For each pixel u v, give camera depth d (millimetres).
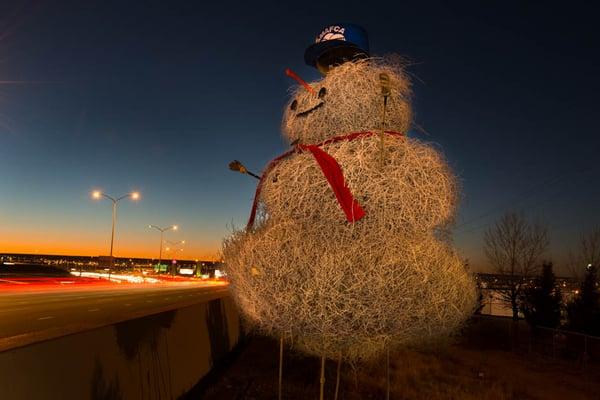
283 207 4020
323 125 4238
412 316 3873
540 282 17328
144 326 5477
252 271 4066
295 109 4586
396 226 3795
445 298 3988
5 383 3180
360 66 4367
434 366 10711
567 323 16531
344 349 4277
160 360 5965
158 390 5828
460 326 4582
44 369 3574
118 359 4750
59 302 22016
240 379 8273
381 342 3961
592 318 15500
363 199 3770
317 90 4375
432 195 3898
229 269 4668
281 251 3910
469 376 10500
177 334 6777
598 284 16688
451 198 4152
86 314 16188
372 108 4199
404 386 8172
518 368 12242
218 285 53000
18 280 40312
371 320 3730
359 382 7980
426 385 8773
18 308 18688
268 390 7398
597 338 12688
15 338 3805
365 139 3943
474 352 14453
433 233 4234
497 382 9602
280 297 3854
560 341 15438
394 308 3742
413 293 3775
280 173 4145
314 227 3848
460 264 4352
